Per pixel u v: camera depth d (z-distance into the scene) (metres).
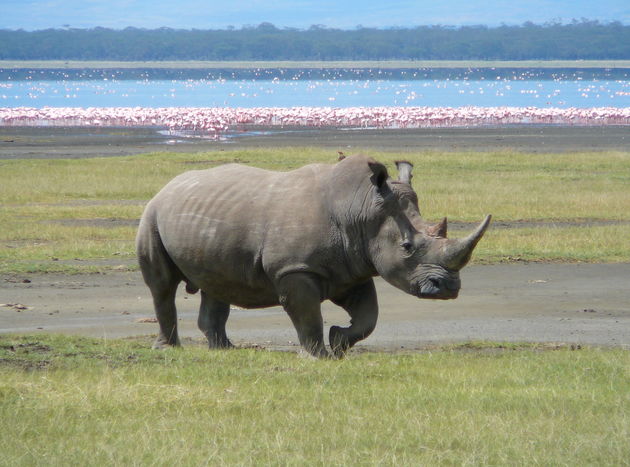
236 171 34.97
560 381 28.89
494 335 38.97
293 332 39.97
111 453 21.36
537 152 129.50
